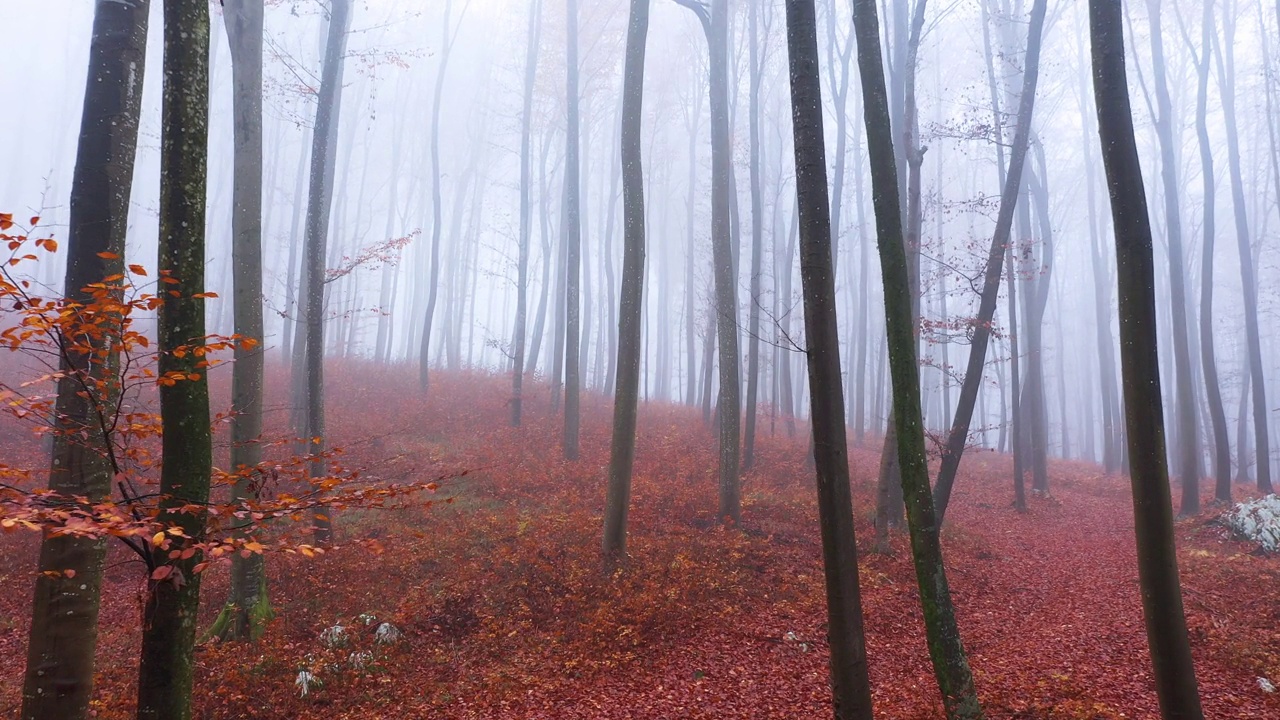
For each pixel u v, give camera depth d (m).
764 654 9.52
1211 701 8.02
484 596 10.41
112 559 11.49
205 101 4.39
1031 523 18.72
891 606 11.48
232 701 7.70
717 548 12.55
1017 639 10.36
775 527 14.34
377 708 7.89
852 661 5.85
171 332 4.11
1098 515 20.00
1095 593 12.63
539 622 9.98
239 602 9.30
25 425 15.13
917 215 14.65
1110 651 9.71
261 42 10.52
